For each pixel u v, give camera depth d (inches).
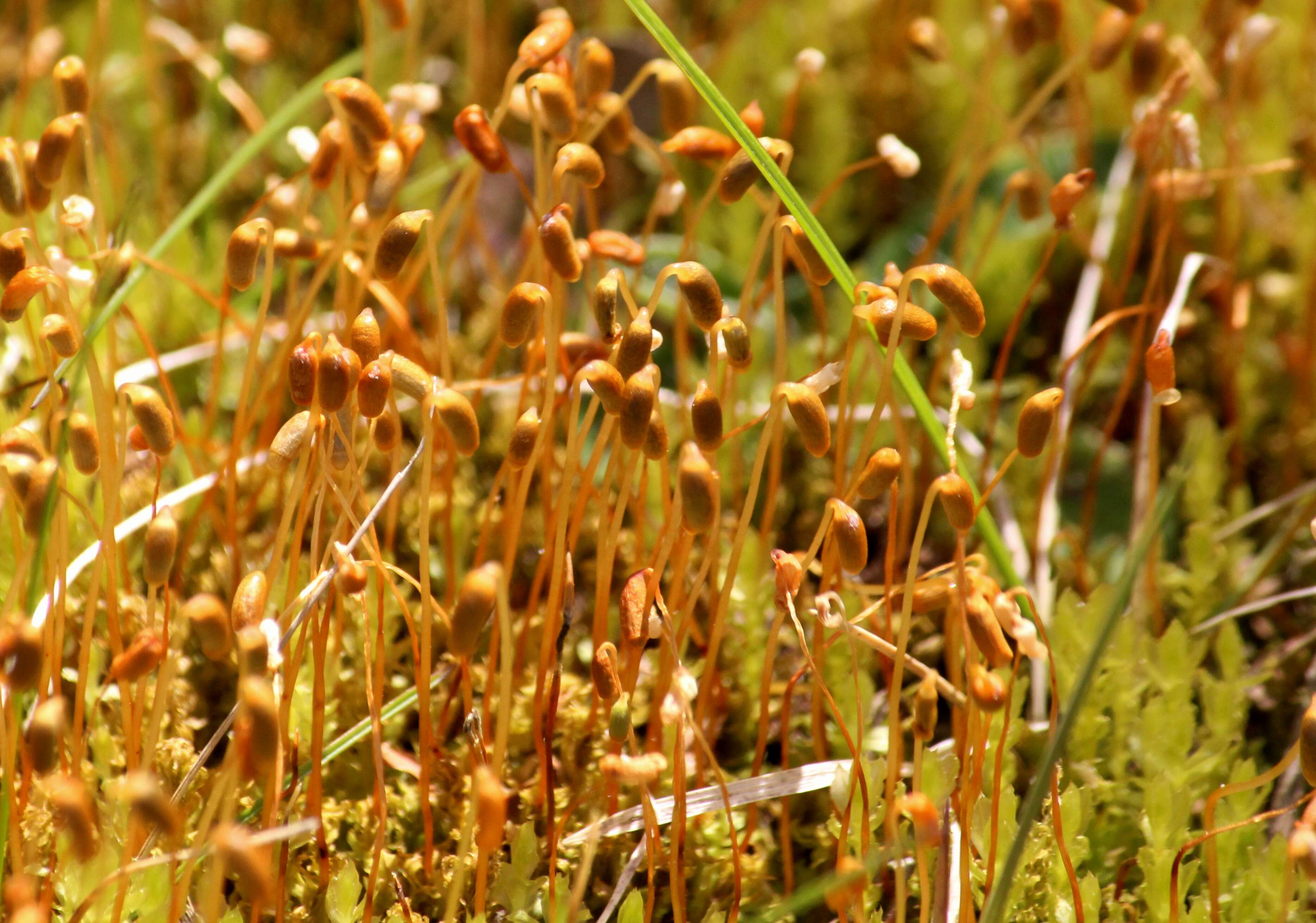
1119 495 9.2
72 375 8.5
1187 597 8.8
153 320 9.3
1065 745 7.8
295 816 8.2
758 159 8.0
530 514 8.9
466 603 7.5
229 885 8.2
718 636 8.1
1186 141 8.7
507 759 8.4
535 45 8.2
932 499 7.8
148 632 7.7
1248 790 8.3
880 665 8.7
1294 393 9.3
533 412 8.0
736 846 8.0
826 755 8.5
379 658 8.0
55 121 8.1
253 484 8.8
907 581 7.8
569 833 8.3
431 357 9.1
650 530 8.8
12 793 7.8
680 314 8.7
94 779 8.2
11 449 7.8
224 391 9.2
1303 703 8.7
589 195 8.6
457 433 7.8
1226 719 8.4
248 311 9.3
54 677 8.0
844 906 7.8
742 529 8.0
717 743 8.6
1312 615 8.9
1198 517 9.0
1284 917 7.8
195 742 8.5
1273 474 9.3
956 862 8.1
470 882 8.2
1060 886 8.2
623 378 7.9
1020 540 8.9
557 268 8.0
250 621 7.7
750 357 7.9
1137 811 8.4
